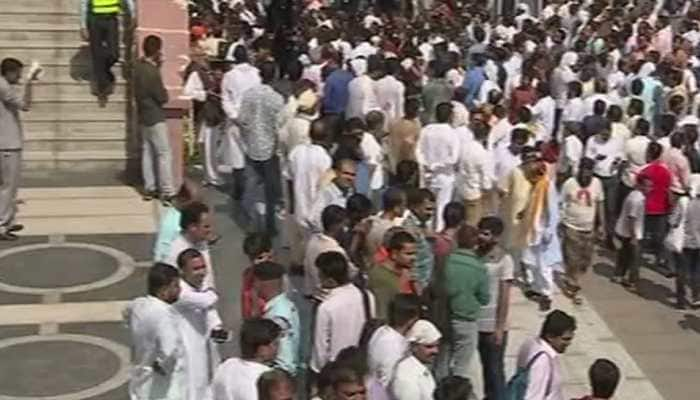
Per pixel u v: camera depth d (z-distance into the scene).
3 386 11.07
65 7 18.28
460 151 15.67
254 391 8.11
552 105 19.05
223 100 16.70
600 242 17.55
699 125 18.36
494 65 21.25
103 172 17.28
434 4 30.77
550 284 14.95
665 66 20.94
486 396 11.46
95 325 12.45
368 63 18.75
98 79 17.39
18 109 14.54
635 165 16.84
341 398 7.67
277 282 9.64
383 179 15.80
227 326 12.52
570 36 28.06
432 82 18.94
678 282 15.44
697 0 29.53
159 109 15.81
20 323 12.41
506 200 15.15
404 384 8.73
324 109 18.55
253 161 15.26
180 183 16.42
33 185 16.64
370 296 10.05
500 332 11.47
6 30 17.89
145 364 9.13
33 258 14.07
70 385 11.16
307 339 11.61
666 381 13.38
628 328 14.81
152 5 16.77
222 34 23.16
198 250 9.95
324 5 30.58
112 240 14.70
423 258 11.55
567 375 13.32
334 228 11.31
